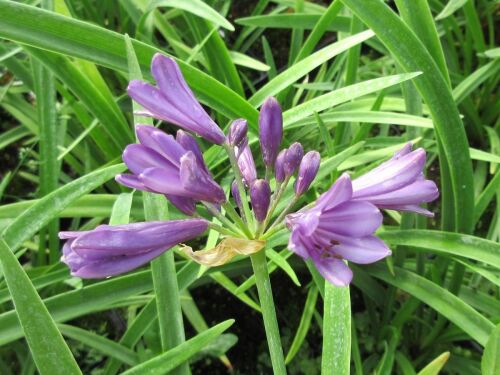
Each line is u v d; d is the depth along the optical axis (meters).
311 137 0.38
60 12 0.30
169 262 0.22
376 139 0.33
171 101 0.15
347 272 0.13
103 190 0.37
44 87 0.30
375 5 0.22
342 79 0.37
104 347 0.26
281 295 0.36
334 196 0.13
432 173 0.41
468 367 0.30
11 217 0.26
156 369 0.20
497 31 0.46
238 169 0.16
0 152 0.44
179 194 0.15
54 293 0.31
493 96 0.41
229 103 0.25
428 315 0.32
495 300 0.29
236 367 0.34
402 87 0.28
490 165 0.36
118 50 0.24
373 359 0.31
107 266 0.14
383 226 0.33
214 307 0.36
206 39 0.31
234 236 0.16
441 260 0.29
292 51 0.41
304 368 0.33
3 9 0.22
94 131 0.34
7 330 0.23
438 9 0.40
